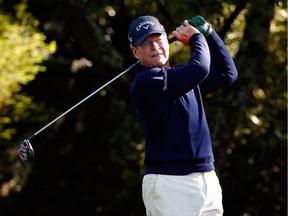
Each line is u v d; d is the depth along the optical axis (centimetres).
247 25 2881
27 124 4431
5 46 3384
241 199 3906
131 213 4222
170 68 1470
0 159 4447
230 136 2845
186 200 1428
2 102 3622
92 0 3167
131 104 3128
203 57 1438
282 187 3841
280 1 2716
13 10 4041
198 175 1439
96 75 4444
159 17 2881
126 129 3956
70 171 4722
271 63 3566
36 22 3922
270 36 3441
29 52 3488
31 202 4691
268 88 3616
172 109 1443
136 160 3888
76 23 3070
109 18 4091
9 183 4581
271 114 3606
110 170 4591
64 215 4678
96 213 4594
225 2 2672
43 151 4672
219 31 2680
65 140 4669
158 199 1441
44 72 4503
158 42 1484
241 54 2881
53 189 4719
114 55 3078
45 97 4575
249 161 3778
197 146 1443
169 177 1435
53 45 3572
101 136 4578
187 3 2831
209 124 2823
